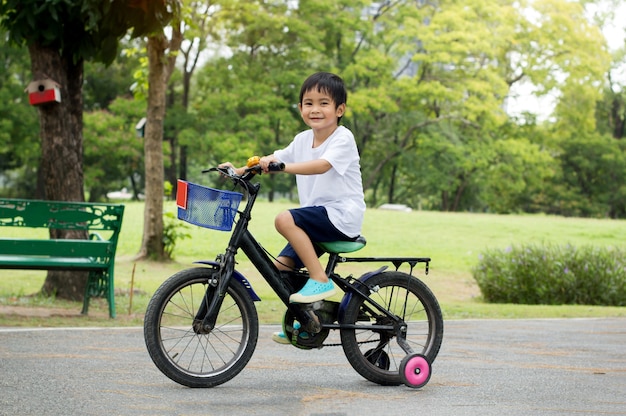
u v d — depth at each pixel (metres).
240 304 5.05
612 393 5.18
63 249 8.47
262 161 4.84
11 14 9.54
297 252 4.94
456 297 15.66
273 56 43.78
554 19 43.62
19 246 8.27
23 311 9.05
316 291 4.92
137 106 42.44
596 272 14.59
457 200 50.62
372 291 5.22
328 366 5.95
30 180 53.69
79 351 6.29
